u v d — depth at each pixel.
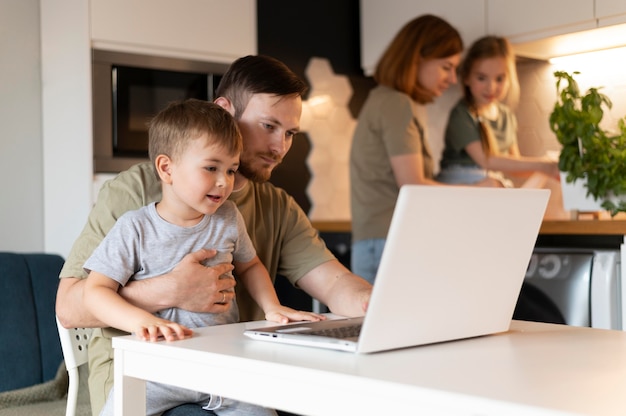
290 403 1.03
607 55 3.49
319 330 1.27
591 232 2.62
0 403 2.20
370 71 4.09
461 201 1.16
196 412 1.46
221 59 3.36
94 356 1.62
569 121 2.80
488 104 3.77
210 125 1.46
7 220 3.15
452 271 1.19
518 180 3.76
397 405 0.91
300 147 3.99
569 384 0.91
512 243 1.28
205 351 1.15
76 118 3.03
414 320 1.16
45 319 2.44
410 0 3.83
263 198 1.86
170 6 3.18
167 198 1.52
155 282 1.46
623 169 2.72
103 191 1.68
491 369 1.01
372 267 3.40
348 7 4.15
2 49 3.13
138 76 3.11
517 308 2.77
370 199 3.40
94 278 1.46
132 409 1.30
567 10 3.22
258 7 3.79
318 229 3.74
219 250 1.56
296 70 3.94
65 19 3.07
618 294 2.55
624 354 1.13
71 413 1.68
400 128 3.33
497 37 3.53
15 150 3.16
